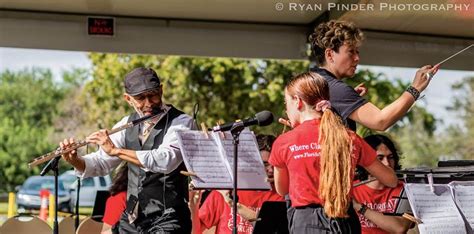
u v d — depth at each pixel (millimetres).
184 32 9875
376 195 6266
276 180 5316
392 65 10117
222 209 6844
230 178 5586
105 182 19109
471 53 10312
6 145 36875
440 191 5383
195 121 6227
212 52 9914
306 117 5262
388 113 5305
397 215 5645
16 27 9555
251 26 9984
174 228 6035
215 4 9297
